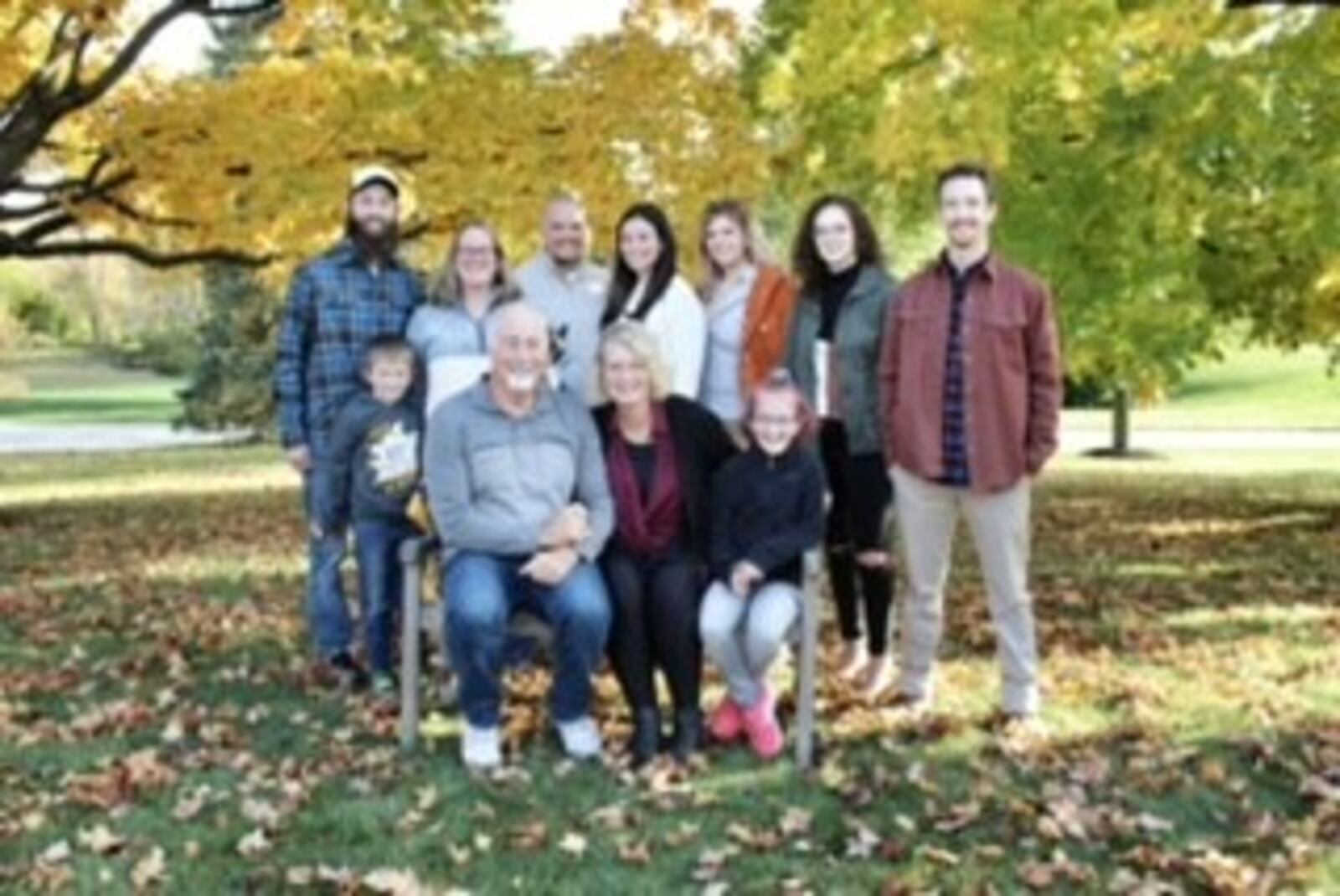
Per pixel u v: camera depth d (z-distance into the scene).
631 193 12.96
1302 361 59.88
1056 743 6.67
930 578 7.02
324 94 13.16
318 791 6.10
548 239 7.38
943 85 10.48
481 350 7.38
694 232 12.67
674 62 13.04
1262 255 15.30
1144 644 8.77
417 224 13.59
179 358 67.75
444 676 7.31
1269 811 5.88
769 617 6.34
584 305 7.32
